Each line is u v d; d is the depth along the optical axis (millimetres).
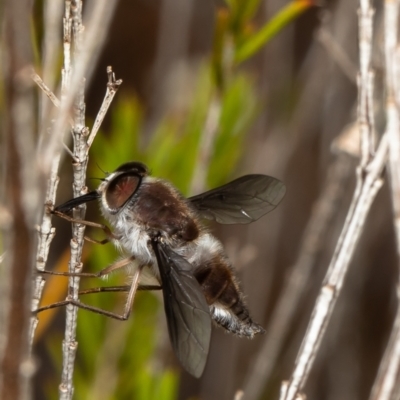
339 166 471
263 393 489
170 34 496
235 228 496
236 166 481
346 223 454
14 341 436
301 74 493
